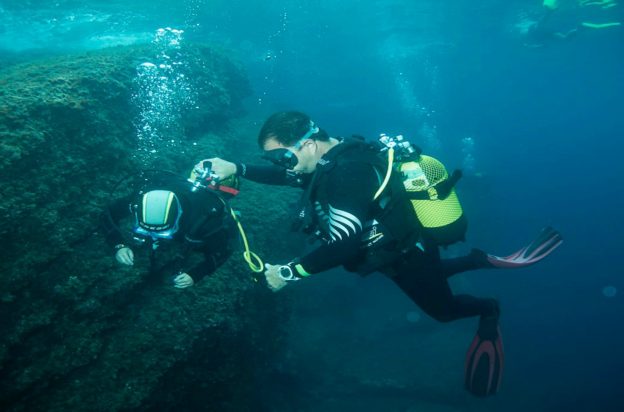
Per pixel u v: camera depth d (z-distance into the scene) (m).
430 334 12.37
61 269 4.02
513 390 12.93
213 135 9.16
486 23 24.48
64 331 3.85
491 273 19.30
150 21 16.77
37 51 13.26
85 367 3.85
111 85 5.98
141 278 4.51
